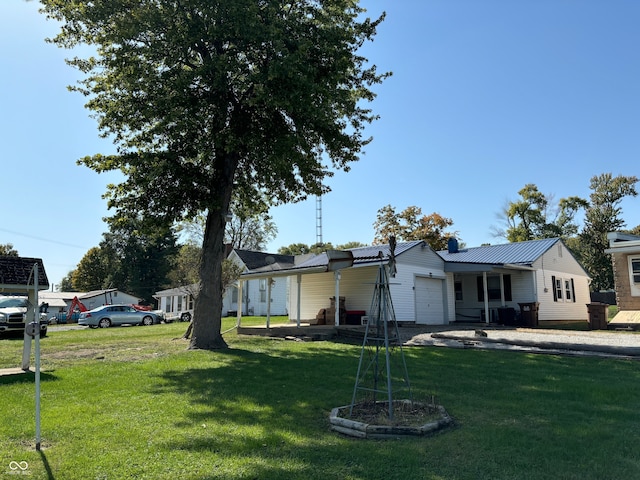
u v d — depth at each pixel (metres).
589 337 13.59
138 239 59.12
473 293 24.30
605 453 4.32
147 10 10.94
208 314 13.17
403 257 19.33
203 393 7.14
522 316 20.11
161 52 11.82
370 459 4.23
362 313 18.95
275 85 11.49
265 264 37.25
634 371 8.83
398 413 5.65
